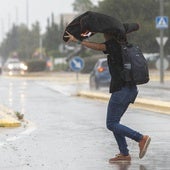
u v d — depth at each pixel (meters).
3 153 19.22
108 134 23.89
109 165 17.12
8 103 41.78
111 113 17.64
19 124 26.64
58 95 51.75
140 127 26.19
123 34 17.27
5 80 90.19
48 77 100.50
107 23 17.19
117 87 17.48
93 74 61.38
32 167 16.81
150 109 36.12
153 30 71.69
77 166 16.98
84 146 20.75
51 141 21.98
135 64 17.31
